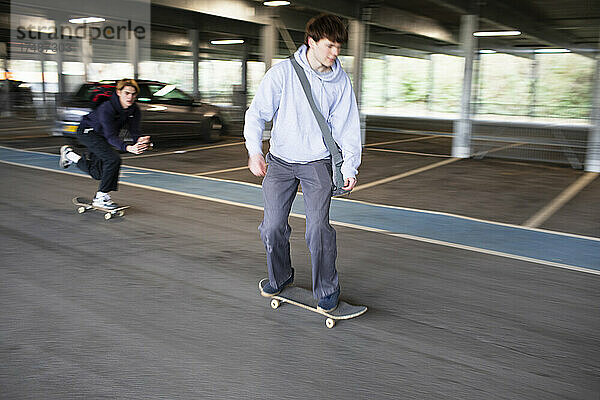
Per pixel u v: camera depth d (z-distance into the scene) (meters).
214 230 5.61
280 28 15.89
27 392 2.63
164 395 2.63
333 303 3.47
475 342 3.28
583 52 19.05
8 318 3.44
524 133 17.61
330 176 3.38
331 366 2.96
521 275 4.48
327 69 3.30
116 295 3.87
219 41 24.70
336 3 13.78
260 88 3.28
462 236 5.62
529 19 15.75
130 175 8.81
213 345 3.16
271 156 3.50
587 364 3.04
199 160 10.72
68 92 18.73
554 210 7.05
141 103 12.20
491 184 8.87
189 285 4.09
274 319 3.54
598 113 10.59
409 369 2.94
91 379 2.76
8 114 19.12
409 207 6.98
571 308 3.83
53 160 10.04
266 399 2.63
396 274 4.44
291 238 5.40
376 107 26.72
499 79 19.81
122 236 5.31
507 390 2.75
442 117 26.92
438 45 24.45
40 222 5.74
